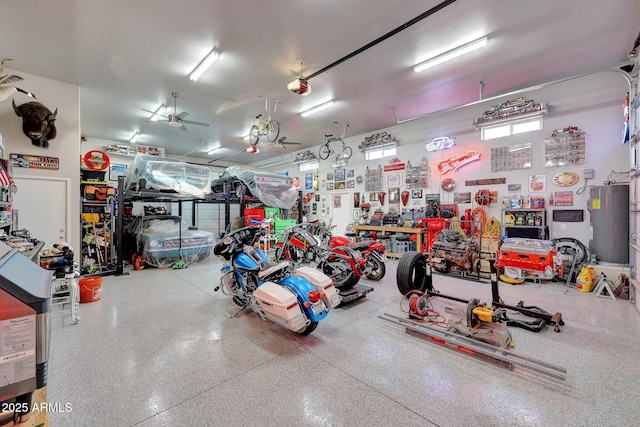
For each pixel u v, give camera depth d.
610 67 4.79
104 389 2.03
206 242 6.87
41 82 5.13
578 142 5.21
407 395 1.98
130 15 3.58
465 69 4.91
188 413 1.80
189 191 6.88
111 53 4.41
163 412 1.81
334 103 6.43
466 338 2.59
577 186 5.23
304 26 3.81
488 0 3.34
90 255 5.82
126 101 6.31
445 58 4.45
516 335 2.91
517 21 3.69
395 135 8.17
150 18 3.64
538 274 3.03
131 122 7.77
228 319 3.33
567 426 1.70
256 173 8.23
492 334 2.58
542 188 5.62
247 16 3.62
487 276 5.27
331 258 4.37
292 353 2.55
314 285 2.97
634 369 2.29
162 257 6.16
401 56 4.52
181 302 3.94
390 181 8.31
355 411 1.82
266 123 6.72
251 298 3.24
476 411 1.82
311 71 5.00
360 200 9.14
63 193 5.32
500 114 5.86
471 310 2.66
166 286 4.75
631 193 3.98
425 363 2.39
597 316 3.41
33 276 0.85
